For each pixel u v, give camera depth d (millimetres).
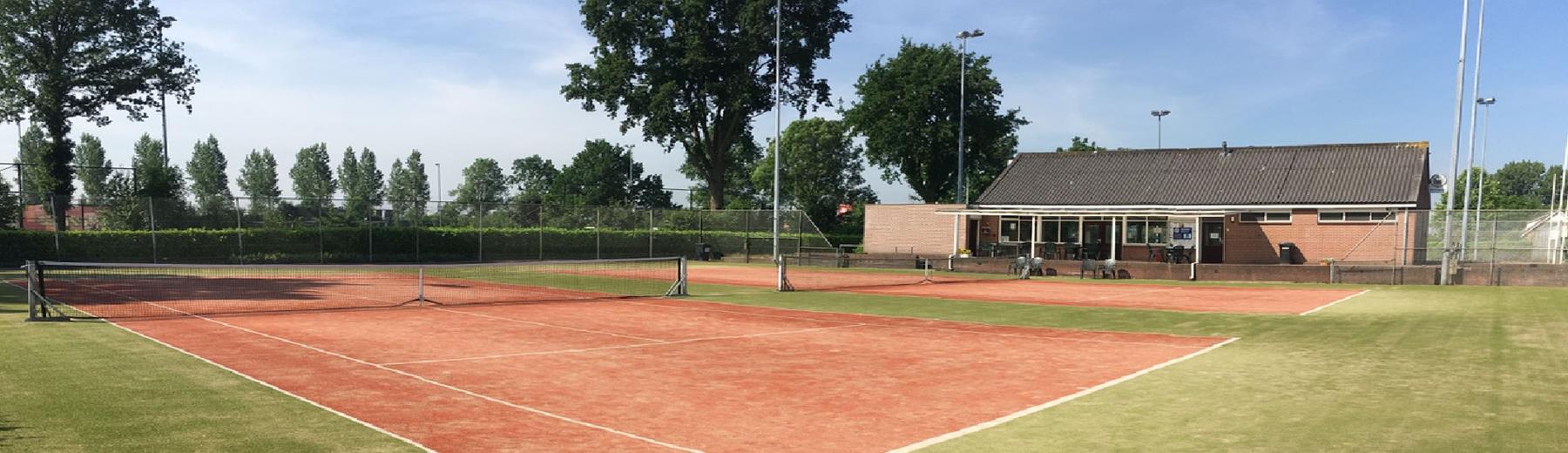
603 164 93438
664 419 7973
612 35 51281
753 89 52438
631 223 48688
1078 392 9242
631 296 22578
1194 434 7133
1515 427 7223
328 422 7672
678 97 53344
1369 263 32500
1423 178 36875
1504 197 101188
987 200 43750
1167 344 13250
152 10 49188
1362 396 8680
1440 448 6547
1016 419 7895
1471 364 10672
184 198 37656
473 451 6727
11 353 11383
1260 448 6625
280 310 17844
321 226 39938
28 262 15273
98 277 27438
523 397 8945
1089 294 24078
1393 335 13703
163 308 17828
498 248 44562
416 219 42656
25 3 43812
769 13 51312
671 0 51125
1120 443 6844
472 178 141000
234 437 7020
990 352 12430
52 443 6750
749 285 27891
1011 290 25953
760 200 98625
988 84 59312
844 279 31438
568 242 46438
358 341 13117
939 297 23031
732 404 8656
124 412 7906
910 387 9625
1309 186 36969
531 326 15508
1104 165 44094
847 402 8789
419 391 9203
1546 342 12625
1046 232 41562
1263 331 14797
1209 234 37875
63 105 46438
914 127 59812
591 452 6750
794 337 14117
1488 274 25891
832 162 92000
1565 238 33812
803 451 6797
